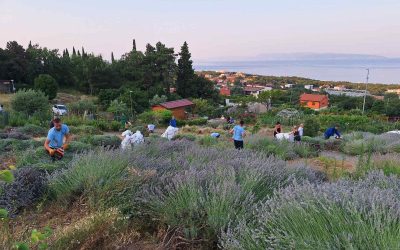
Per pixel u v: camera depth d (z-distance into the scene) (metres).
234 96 95.75
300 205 2.82
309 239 2.39
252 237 2.71
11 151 10.02
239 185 3.97
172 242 3.39
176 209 3.67
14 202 4.39
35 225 3.81
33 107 29.58
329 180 6.34
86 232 3.08
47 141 7.18
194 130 25.77
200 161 6.12
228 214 3.35
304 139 16.80
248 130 25.14
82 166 5.09
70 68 78.88
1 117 23.41
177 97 70.62
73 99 63.53
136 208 4.06
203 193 3.89
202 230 3.51
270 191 4.26
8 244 2.53
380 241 2.23
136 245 3.11
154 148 7.95
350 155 14.12
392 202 2.86
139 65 79.62
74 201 4.61
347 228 2.42
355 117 31.25
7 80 70.38
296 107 55.19
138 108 51.34
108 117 37.81
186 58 78.56
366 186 4.21
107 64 78.62
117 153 5.78
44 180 5.20
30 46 78.31
